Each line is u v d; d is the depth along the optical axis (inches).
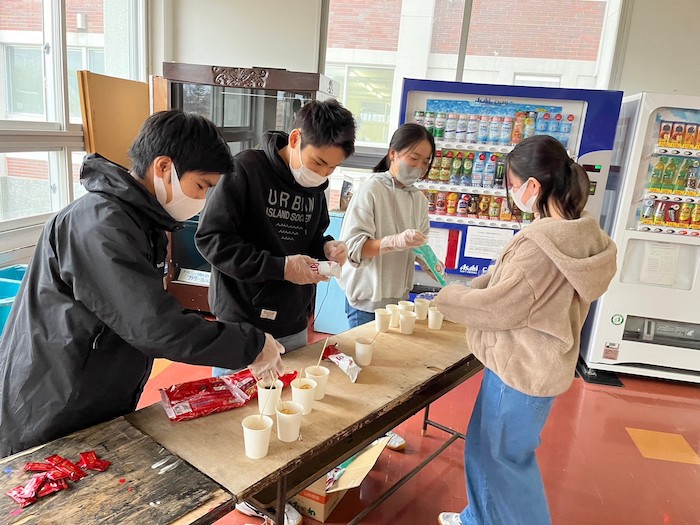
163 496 34.8
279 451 42.1
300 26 151.6
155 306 37.9
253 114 141.2
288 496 46.4
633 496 83.5
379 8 152.6
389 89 158.7
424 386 57.4
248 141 143.5
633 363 131.8
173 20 157.0
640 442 100.9
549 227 54.2
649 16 136.2
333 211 144.6
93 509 33.1
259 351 44.6
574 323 56.2
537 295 53.9
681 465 93.7
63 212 41.0
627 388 126.4
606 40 145.8
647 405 117.6
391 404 52.2
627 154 125.0
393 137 80.5
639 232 125.5
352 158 159.6
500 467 61.4
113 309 38.1
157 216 41.6
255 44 154.9
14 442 42.3
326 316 147.7
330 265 58.7
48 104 124.6
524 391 56.0
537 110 124.7
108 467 37.5
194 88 138.5
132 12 154.7
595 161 121.9
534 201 58.4
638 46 138.3
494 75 153.8
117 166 40.3
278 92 137.6
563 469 89.8
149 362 48.0
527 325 55.3
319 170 59.1
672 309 127.0
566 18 146.8
